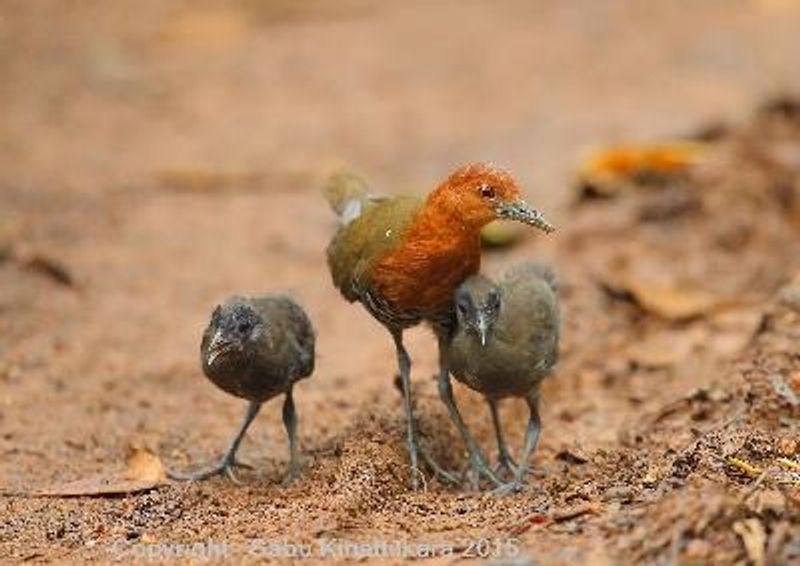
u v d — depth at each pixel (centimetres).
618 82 2609
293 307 1130
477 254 1118
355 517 1013
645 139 2198
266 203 2081
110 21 3114
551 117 2419
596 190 1953
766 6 3034
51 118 2503
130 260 1827
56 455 1251
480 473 1145
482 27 3042
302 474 1148
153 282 1755
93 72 2741
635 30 2952
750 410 1165
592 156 2009
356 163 2241
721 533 864
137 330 1595
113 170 2220
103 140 2383
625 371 1440
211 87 2689
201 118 2506
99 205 2042
